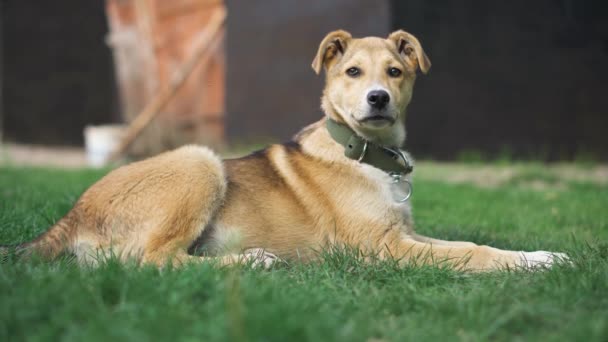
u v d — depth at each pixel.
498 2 12.30
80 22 15.23
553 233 5.91
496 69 12.39
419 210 7.22
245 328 2.73
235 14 12.64
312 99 12.18
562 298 3.41
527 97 12.48
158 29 13.20
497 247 5.32
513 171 10.80
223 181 4.62
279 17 12.28
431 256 4.38
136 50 13.56
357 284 3.73
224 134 12.93
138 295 3.24
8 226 5.05
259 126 12.66
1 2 15.34
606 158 12.45
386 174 4.77
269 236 4.65
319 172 4.77
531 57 12.45
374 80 4.68
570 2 12.41
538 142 12.51
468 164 11.88
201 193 4.49
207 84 12.95
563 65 12.48
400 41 5.15
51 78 15.45
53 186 7.62
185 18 12.95
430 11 11.91
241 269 3.94
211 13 12.70
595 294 3.52
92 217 4.44
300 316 2.91
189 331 2.78
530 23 12.40
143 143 12.98
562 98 12.52
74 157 14.34
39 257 4.05
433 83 12.16
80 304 3.03
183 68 12.79
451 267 4.28
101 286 3.28
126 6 13.58
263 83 12.55
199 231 4.50
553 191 8.77
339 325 2.97
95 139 13.09
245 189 4.69
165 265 3.91
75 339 2.74
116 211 4.43
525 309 3.19
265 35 12.45
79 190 7.11
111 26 13.91
